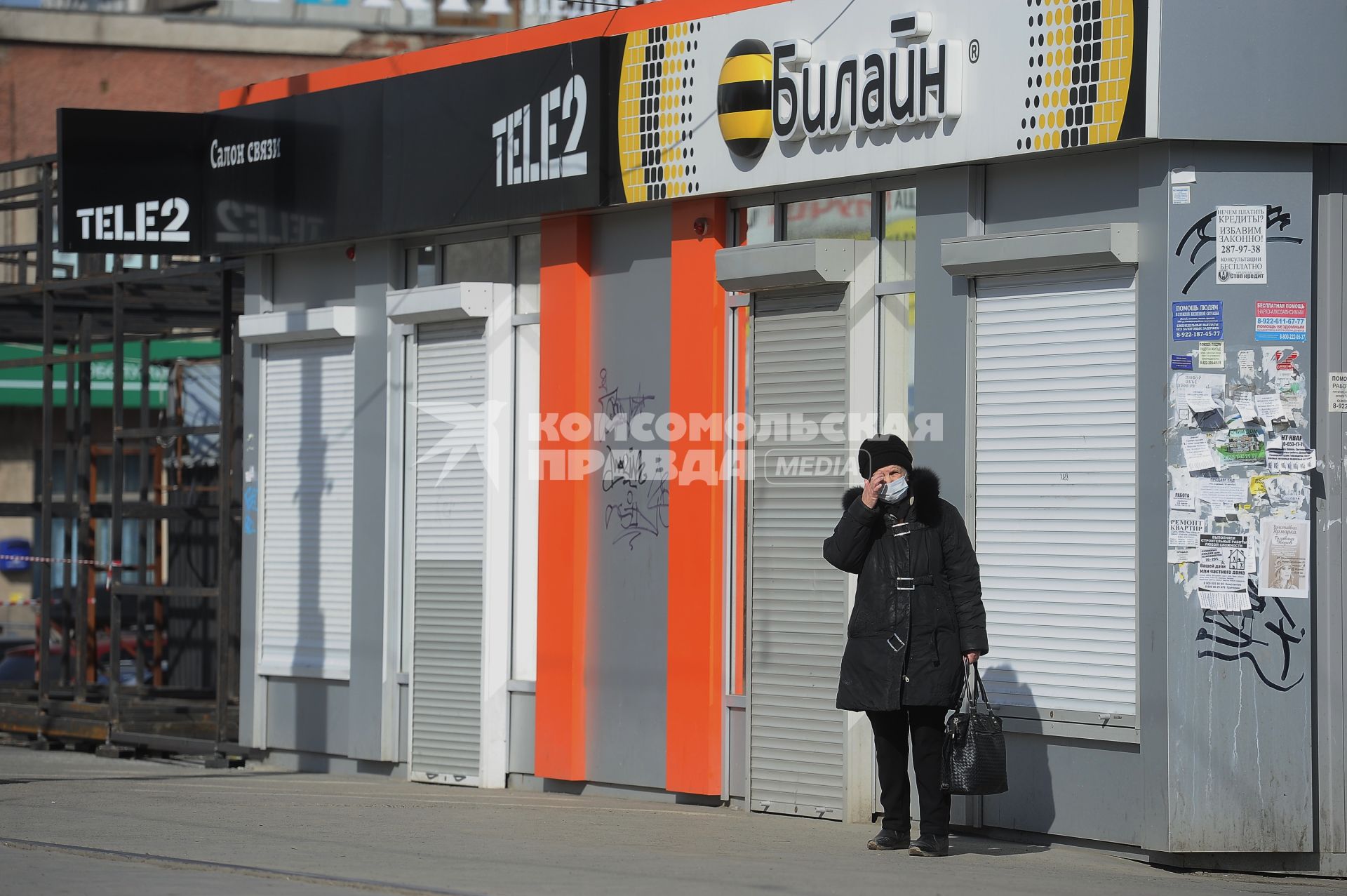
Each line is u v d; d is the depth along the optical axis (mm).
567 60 15750
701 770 14820
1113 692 12445
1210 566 12055
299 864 10922
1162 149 12094
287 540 18672
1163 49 11883
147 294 21516
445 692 16875
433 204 16922
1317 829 12250
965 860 11750
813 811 14016
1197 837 11953
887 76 13422
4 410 44562
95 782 16562
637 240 15672
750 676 14508
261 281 18984
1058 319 12812
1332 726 12250
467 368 16906
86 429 21703
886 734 11961
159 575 23969
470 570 16766
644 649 15414
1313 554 12289
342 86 17797
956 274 13180
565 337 16062
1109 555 12508
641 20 15328
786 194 14617
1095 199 12609
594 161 15523
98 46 40875
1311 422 12289
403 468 17500
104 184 19016
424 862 11062
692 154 14898
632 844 12211
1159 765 12016
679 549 15109
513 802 15023
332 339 18234
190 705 20547
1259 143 12164
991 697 13094
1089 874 11359
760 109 14383
